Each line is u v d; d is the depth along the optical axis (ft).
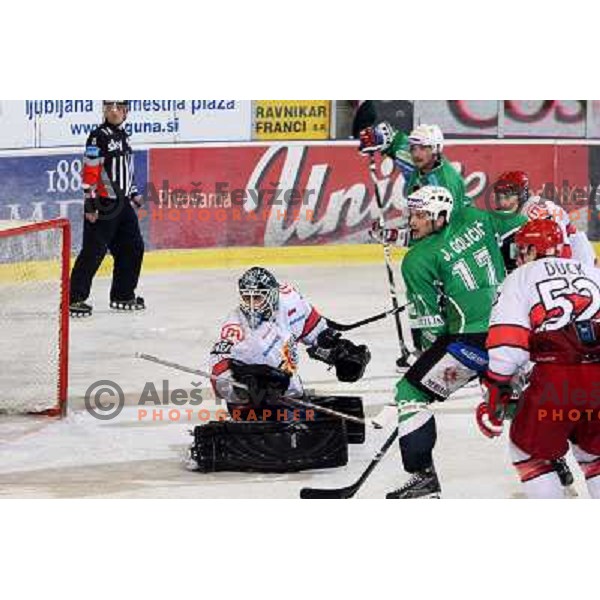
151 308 98.22
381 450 57.67
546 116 115.14
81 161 106.32
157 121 108.27
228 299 100.89
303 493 57.21
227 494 58.39
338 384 78.18
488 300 57.36
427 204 57.47
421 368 57.36
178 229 109.81
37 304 73.26
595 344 51.08
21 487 59.52
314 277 107.45
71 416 71.67
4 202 104.99
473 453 65.16
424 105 112.57
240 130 109.70
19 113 104.68
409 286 57.93
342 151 111.86
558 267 51.78
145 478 61.05
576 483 61.52
